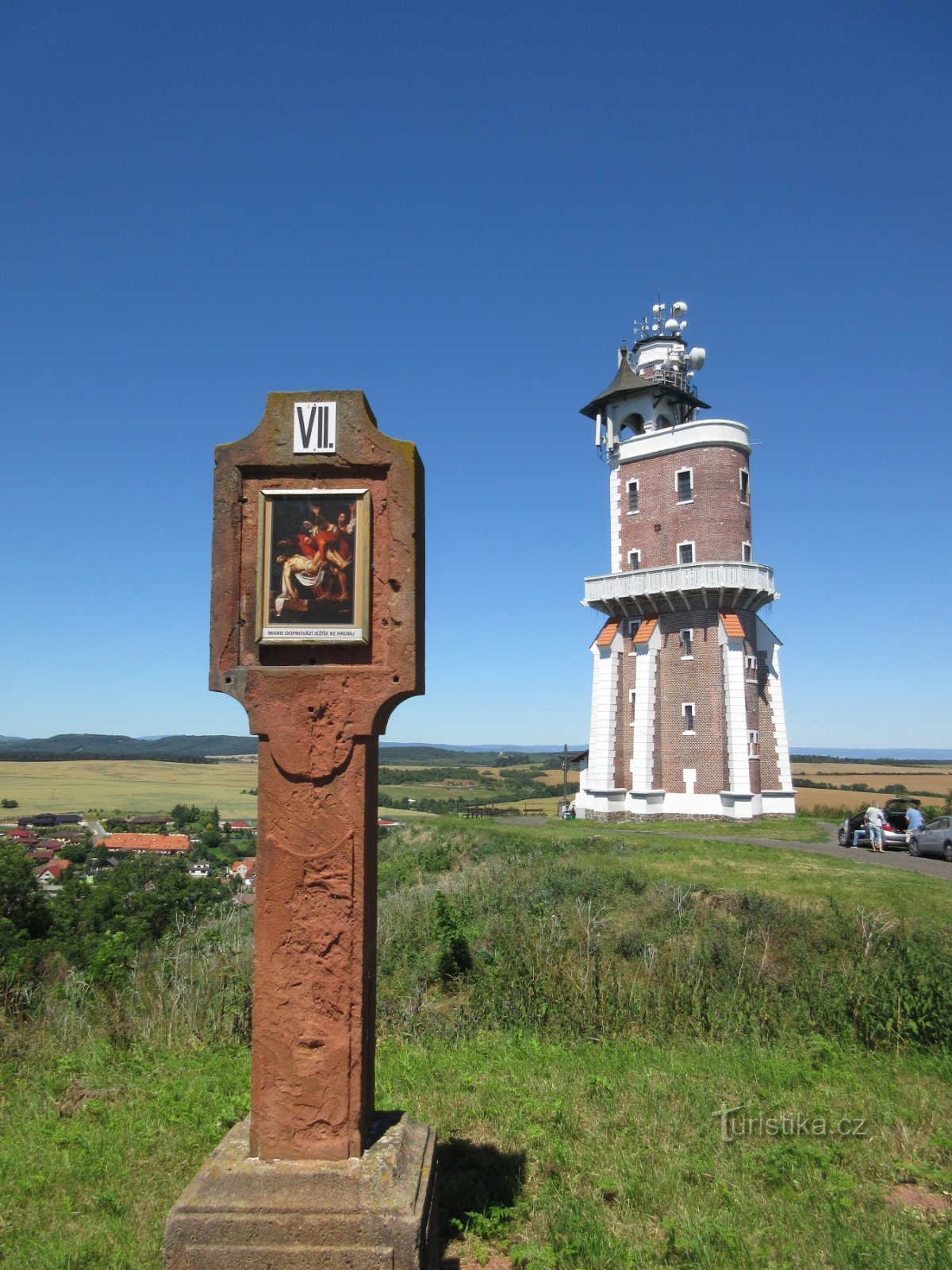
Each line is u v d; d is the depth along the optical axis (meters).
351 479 4.59
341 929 4.25
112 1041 8.06
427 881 23.89
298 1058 4.21
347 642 4.42
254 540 4.59
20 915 19.16
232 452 4.62
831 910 13.67
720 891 16.19
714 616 36.31
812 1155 5.56
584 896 16.53
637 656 37.25
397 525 4.52
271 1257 3.78
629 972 10.30
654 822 35.59
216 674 4.47
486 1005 9.61
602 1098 6.59
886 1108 6.43
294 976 4.25
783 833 32.06
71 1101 6.64
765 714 37.19
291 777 4.35
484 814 50.16
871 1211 4.92
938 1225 4.77
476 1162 5.49
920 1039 8.40
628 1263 4.35
